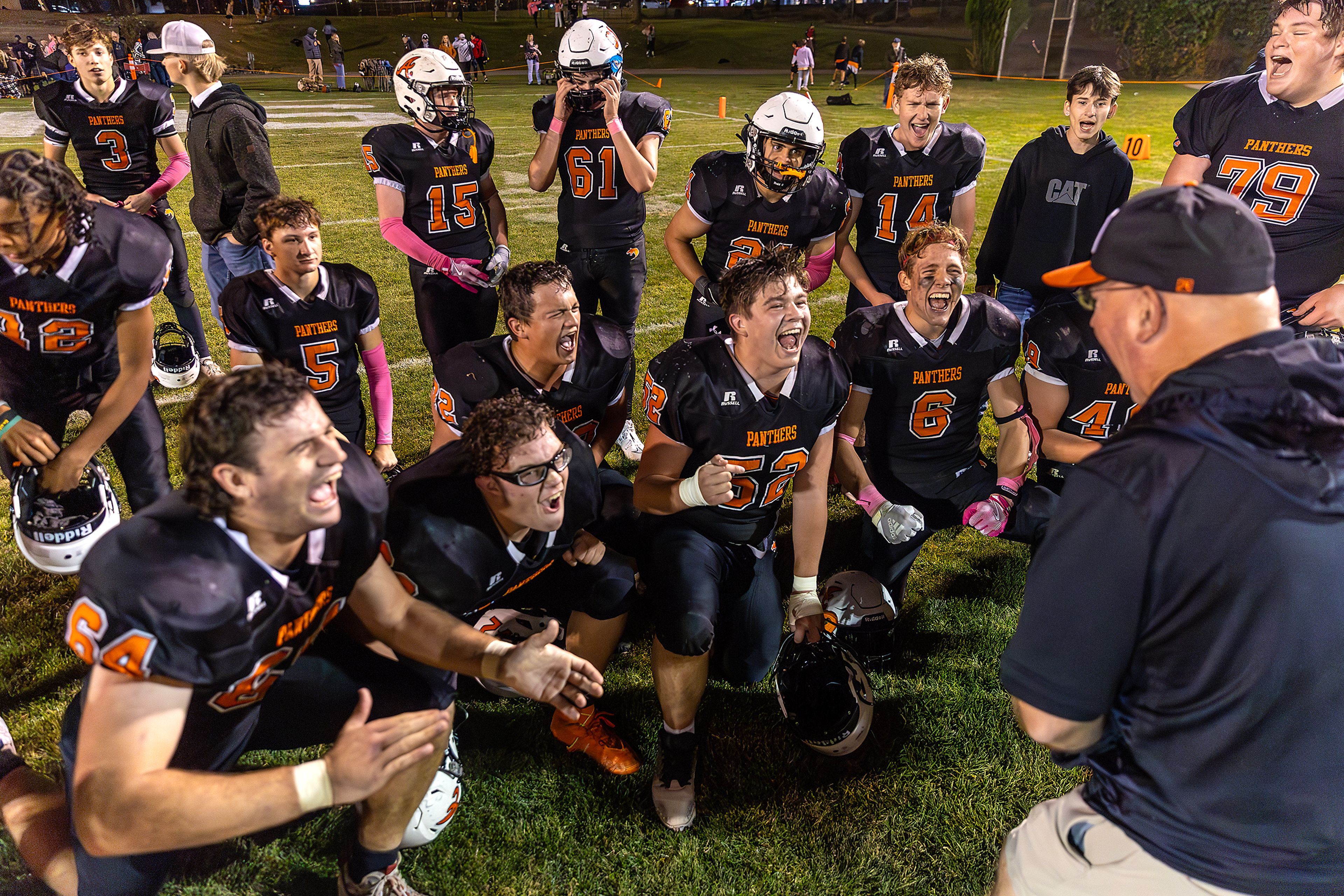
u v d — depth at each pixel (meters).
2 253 2.36
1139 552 1.22
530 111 17.94
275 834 2.25
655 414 2.58
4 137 13.21
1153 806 1.37
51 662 2.83
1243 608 1.19
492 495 2.08
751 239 3.88
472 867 2.20
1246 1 21.31
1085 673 1.31
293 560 1.65
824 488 2.75
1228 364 1.18
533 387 2.81
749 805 2.41
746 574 2.76
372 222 8.79
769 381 2.50
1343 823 1.27
